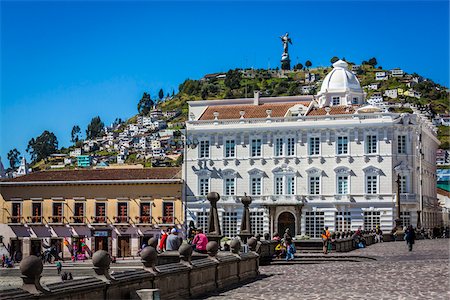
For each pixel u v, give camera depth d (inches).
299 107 4694.9
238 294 1316.4
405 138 4419.3
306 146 4512.8
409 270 1718.8
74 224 4685.0
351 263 2132.1
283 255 2380.7
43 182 4731.8
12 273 2881.4
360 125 4411.9
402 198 4367.6
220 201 4579.2
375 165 4392.2
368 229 4365.2
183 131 4682.6
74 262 3676.2
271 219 4490.7
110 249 4645.7
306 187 4493.1
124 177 4712.1
